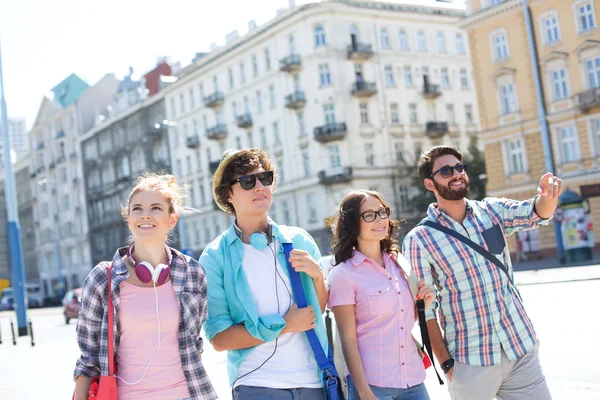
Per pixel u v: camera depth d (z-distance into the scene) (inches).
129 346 124.3
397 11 1839.3
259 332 128.8
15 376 470.9
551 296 575.2
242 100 1993.1
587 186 1278.3
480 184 1861.5
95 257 2792.8
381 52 1817.2
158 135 2361.0
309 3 1752.0
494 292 148.8
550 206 147.7
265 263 137.1
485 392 147.2
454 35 1957.4
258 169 141.5
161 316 124.8
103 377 120.8
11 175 888.3
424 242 152.9
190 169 2229.3
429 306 151.1
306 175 1802.4
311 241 146.3
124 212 135.4
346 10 1766.7
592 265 935.7
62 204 3011.8
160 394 123.5
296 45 1800.0
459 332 149.9
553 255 1318.9
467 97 1979.6
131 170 2511.1
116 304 123.8
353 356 141.1
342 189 1734.7
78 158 2874.0
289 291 135.9
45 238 3206.2
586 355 310.5
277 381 129.5
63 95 3031.5
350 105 1756.9
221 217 2102.6
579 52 1285.7
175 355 125.7
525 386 148.1
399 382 142.6
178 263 129.9
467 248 150.0
